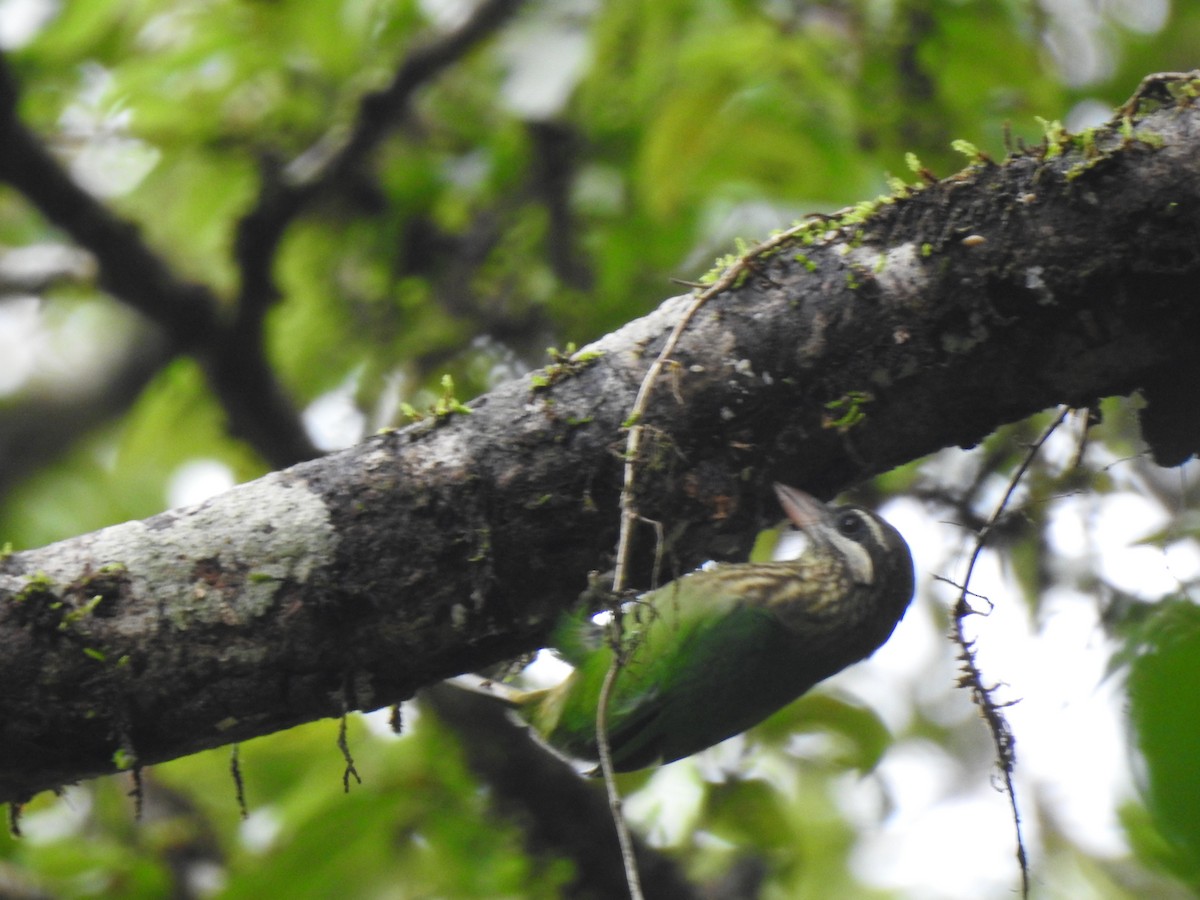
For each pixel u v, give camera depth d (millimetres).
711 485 5996
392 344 11391
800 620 8578
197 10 10867
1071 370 6012
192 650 5539
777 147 9102
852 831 11562
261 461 10914
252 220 9914
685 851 10508
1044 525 8992
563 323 10898
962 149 5957
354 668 5828
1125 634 6184
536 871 9945
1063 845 10719
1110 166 5715
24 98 10719
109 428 12453
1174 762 3881
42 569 5504
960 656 6516
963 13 9352
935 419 6117
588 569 6012
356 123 10250
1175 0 11508
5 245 12258
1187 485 8867
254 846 9836
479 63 11695
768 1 9398
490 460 5824
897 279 5863
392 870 8914
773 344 5910
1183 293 5793
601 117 10820
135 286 10031
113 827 10586
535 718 8562
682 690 8039
